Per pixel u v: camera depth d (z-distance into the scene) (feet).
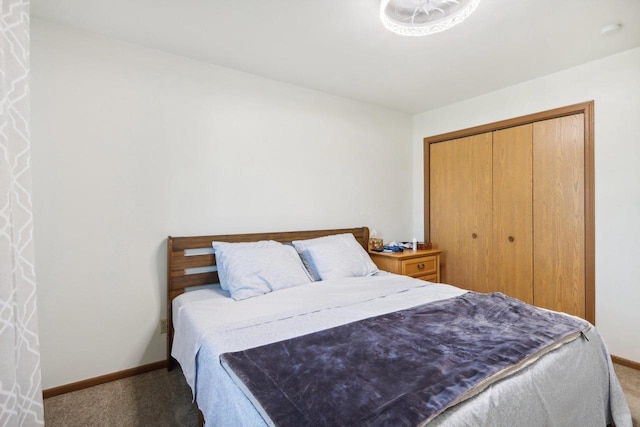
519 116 9.06
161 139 7.17
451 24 5.46
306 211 9.41
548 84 8.46
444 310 5.43
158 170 7.14
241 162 8.24
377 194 11.14
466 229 10.53
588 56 7.45
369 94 9.93
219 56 7.41
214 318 5.24
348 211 10.37
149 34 6.49
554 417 3.74
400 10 5.61
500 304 5.66
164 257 7.24
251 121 8.39
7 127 3.22
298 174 9.23
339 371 3.43
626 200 7.27
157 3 5.48
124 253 6.80
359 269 8.36
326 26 6.16
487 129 9.83
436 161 11.44
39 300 5.99
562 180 8.32
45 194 6.01
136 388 6.43
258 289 6.60
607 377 4.88
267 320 5.15
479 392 3.21
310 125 9.46
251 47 6.98
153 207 7.09
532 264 8.93
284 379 3.28
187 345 5.20
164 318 7.27
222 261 7.05
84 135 6.36
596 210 7.72
